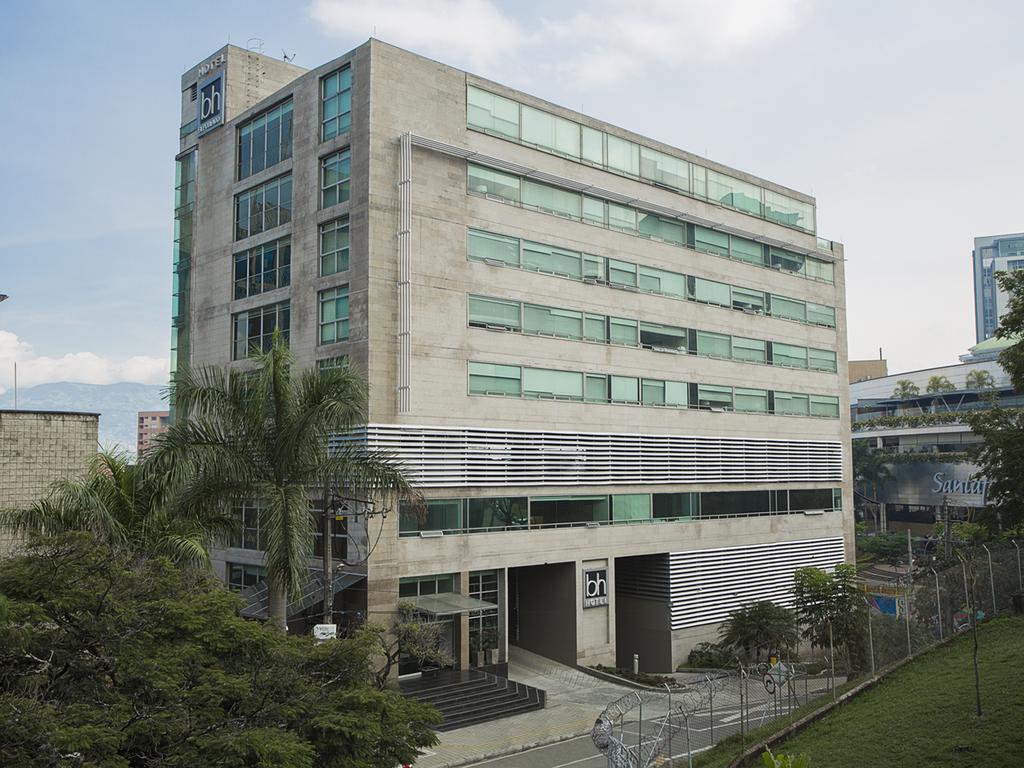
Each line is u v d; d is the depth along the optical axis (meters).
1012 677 25.80
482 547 40.03
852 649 36.44
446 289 39.91
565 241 45.19
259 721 16.20
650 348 48.84
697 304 52.00
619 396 46.81
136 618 17.02
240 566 43.78
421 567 37.78
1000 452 44.19
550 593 44.91
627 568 50.62
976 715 22.83
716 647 48.69
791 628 46.72
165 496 25.00
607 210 47.56
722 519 52.03
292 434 26.27
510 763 29.75
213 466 25.80
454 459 39.19
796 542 56.53
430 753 30.52
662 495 48.69
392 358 38.16
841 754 22.25
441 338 39.50
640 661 49.47
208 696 15.94
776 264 58.00
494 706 35.38
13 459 26.42
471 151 40.78
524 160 43.84
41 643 15.90
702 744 28.12
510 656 44.59
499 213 42.44
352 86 39.66
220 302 46.66
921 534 121.44
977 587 36.62
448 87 41.31
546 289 43.97
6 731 12.92
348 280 38.81
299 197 41.94
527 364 42.69
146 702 15.69
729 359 53.62
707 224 52.91
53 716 13.76
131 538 23.70
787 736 25.25
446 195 40.38
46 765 12.93
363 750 16.81
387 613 36.47
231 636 18.06
